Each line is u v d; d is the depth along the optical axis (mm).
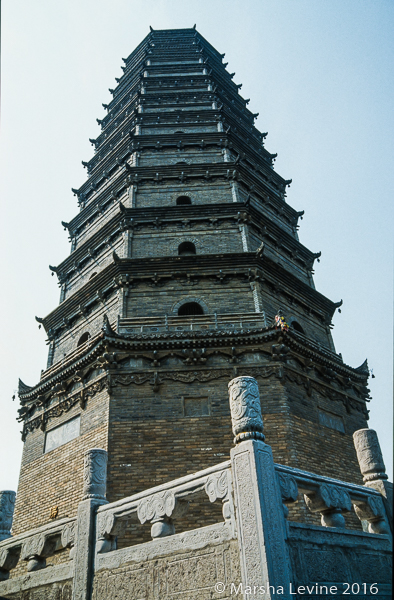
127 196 34906
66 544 13023
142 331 26234
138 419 23234
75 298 31406
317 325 32750
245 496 9328
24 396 29078
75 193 41406
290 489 9977
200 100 43625
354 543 10680
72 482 23578
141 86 45969
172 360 24922
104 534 12117
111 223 32875
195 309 28344
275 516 9070
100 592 11414
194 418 23312
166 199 34062
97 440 23234
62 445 25438
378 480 12828
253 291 28438
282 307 30000
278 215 38688
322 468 23594
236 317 26750
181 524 20531
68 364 26641
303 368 26344
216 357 25047
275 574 8414
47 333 33062
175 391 24031
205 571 9594
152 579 10484
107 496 21078
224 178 35344
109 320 28469
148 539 19969
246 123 46781
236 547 9258
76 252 34938
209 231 31641
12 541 14930
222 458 22188
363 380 29672
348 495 11594
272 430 23000
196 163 36125
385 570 11039
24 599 13375
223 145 37906
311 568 9297
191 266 29125
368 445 13383
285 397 23922
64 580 12461
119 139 41969
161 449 22438
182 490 10836
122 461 22047
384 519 12180
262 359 24875
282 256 34594
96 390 24938
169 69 47844
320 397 26453
